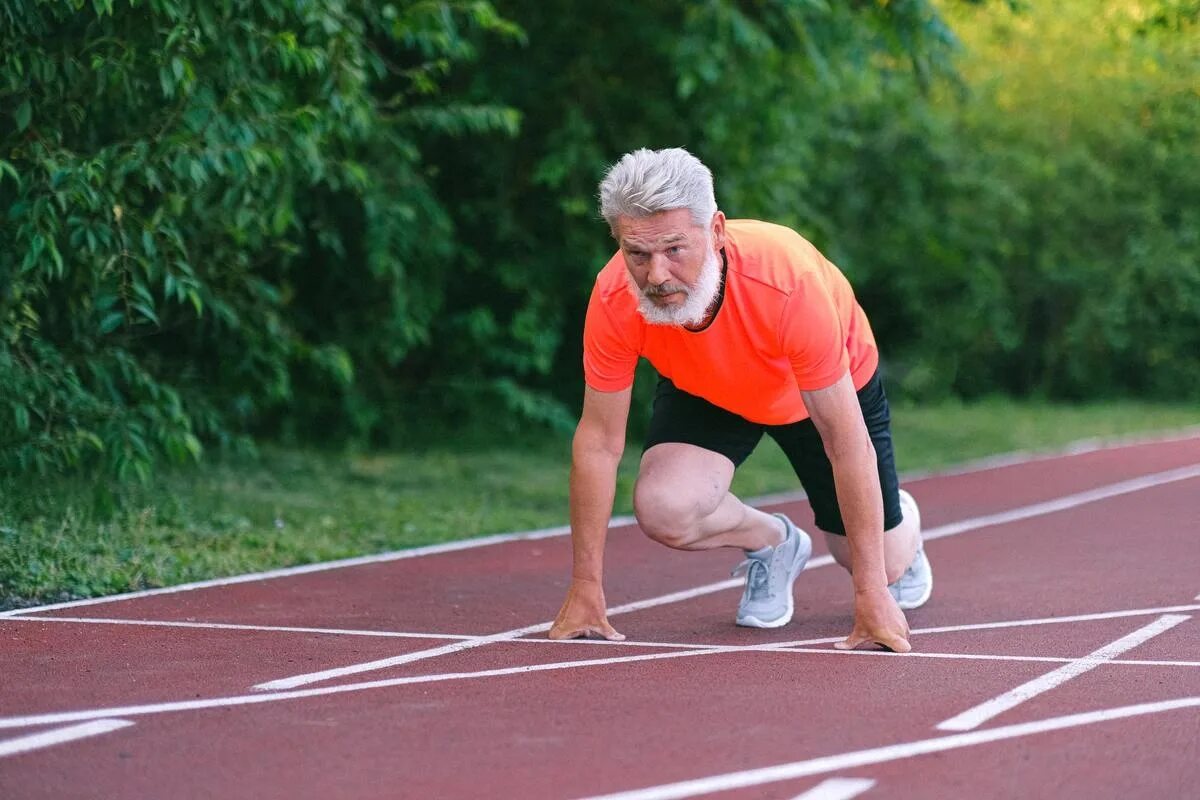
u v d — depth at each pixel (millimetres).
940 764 3547
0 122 7191
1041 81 22703
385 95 11992
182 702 4250
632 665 4793
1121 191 22734
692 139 13008
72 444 7297
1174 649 5016
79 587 6332
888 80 13695
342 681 4555
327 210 11297
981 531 8891
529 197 13203
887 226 19719
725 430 5250
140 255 7266
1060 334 23547
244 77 7527
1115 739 3771
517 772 3518
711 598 6418
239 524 8109
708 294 4492
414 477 10984
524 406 12875
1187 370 23141
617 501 9891
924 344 22531
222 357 9922
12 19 6590
